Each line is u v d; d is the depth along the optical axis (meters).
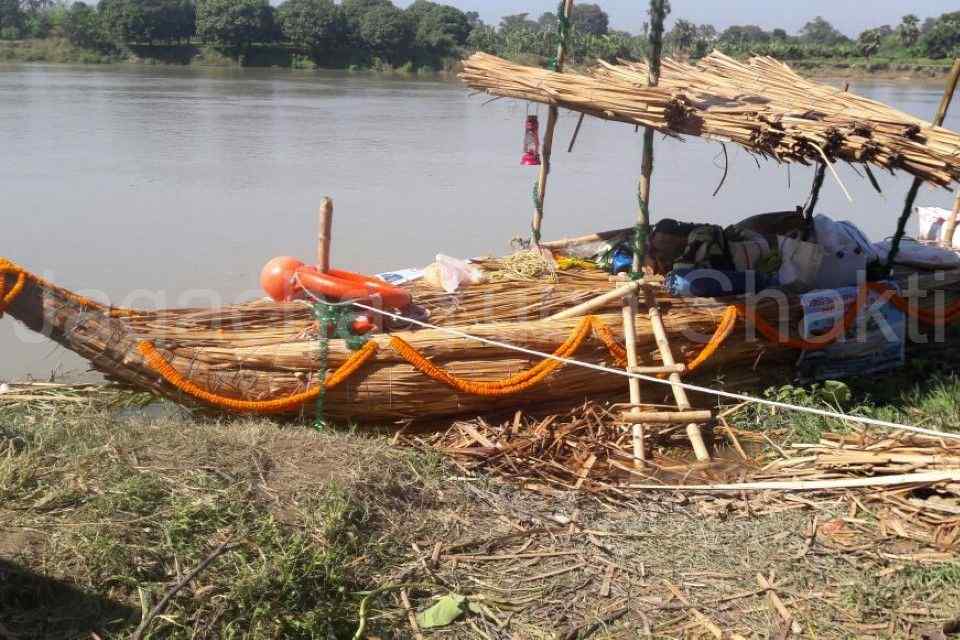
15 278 5.52
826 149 5.70
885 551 4.97
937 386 7.13
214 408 5.95
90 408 6.14
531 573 4.73
